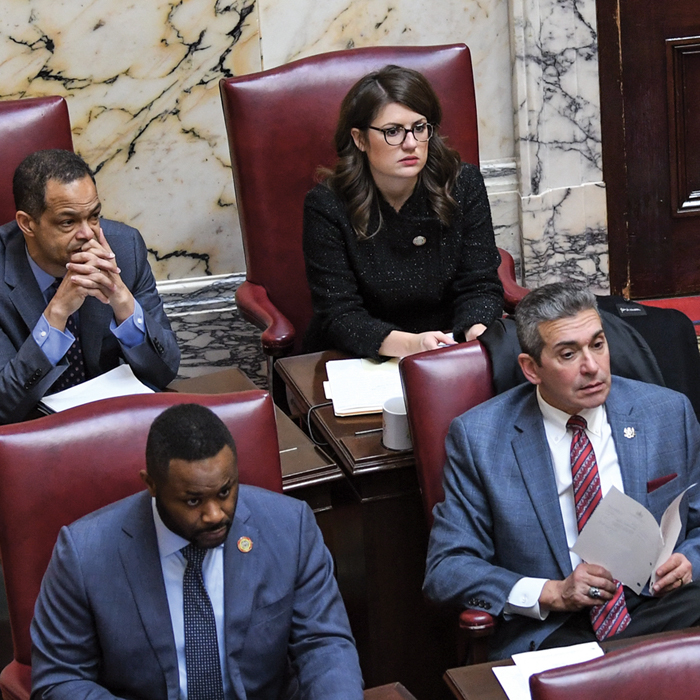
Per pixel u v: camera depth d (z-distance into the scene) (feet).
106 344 33.76
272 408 25.40
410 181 36.47
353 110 35.96
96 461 24.08
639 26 50.44
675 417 27.96
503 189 51.11
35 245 32.32
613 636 25.62
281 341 37.40
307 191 40.81
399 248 37.45
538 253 51.75
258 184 40.47
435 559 27.17
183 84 45.24
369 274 37.42
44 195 31.32
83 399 30.96
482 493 27.61
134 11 43.88
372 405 32.04
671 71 51.21
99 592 21.91
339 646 22.77
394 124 35.12
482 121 50.19
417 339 34.22
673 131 51.96
